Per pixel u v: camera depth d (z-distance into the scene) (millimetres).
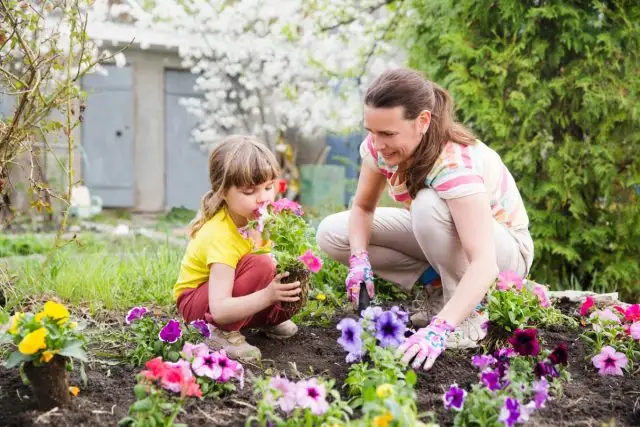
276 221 2344
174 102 11172
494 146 4496
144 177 11062
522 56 4418
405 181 2555
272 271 2404
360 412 2004
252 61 9492
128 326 2949
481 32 4598
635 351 2561
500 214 2660
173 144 11234
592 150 4316
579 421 1974
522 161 4375
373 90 2223
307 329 2934
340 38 7684
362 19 7516
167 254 4277
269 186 2389
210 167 2412
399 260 2973
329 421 1741
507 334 2434
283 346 2662
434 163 2369
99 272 3668
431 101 2289
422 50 4977
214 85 9523
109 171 10922
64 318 1895
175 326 2271
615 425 1970
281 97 9609
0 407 1963
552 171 4348
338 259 3012
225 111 10117
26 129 3047
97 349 2568
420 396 2111
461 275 2562
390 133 2229
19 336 1854
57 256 3973
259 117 10758
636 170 4367
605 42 4270
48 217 8078
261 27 8477
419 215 2473
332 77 7863
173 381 1799
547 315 3016
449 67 4539
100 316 3125
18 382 2160
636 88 4324
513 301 2457
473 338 2545
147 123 10984
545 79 4527
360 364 2119
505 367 2078
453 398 1860
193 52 8977
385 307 3398
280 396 1795
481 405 1840
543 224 4422
